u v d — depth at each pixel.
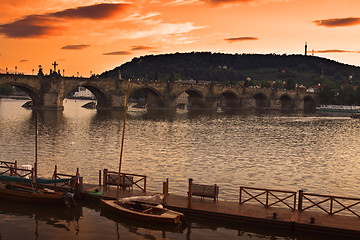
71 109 182.75
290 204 34.69
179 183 41.12
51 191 33.34
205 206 31.38
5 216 30.61
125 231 28.23
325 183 43.03
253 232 28.31
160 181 41.78
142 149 63.75
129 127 100.94
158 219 28.83
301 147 70.88
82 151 60.06
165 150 63.28
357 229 27.16
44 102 160.12
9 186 34.78
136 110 192.38
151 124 111.75
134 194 34.03
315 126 119.00
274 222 28.64
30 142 68.00
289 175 46.53
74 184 33.91
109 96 180.12
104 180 35.97
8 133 80.06
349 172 49.19
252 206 31.66
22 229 28.17
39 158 53.50
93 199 33.59
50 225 29.02
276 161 55.69
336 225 27.84
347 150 68.56
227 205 31.75
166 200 32.62
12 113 143.88
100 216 30.89
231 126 111.62
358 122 142.00
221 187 40.09
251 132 95.25
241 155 60.09
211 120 134.50
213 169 48.97
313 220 28.25
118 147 65.12
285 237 27.55
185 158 56.28
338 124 130.12
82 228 28.59
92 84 171.38
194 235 27.78
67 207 32.59
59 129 90.88
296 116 175.50
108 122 114.31
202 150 64.25
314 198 36.97
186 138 80.06
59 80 160.50
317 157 60.12
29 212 31.56
